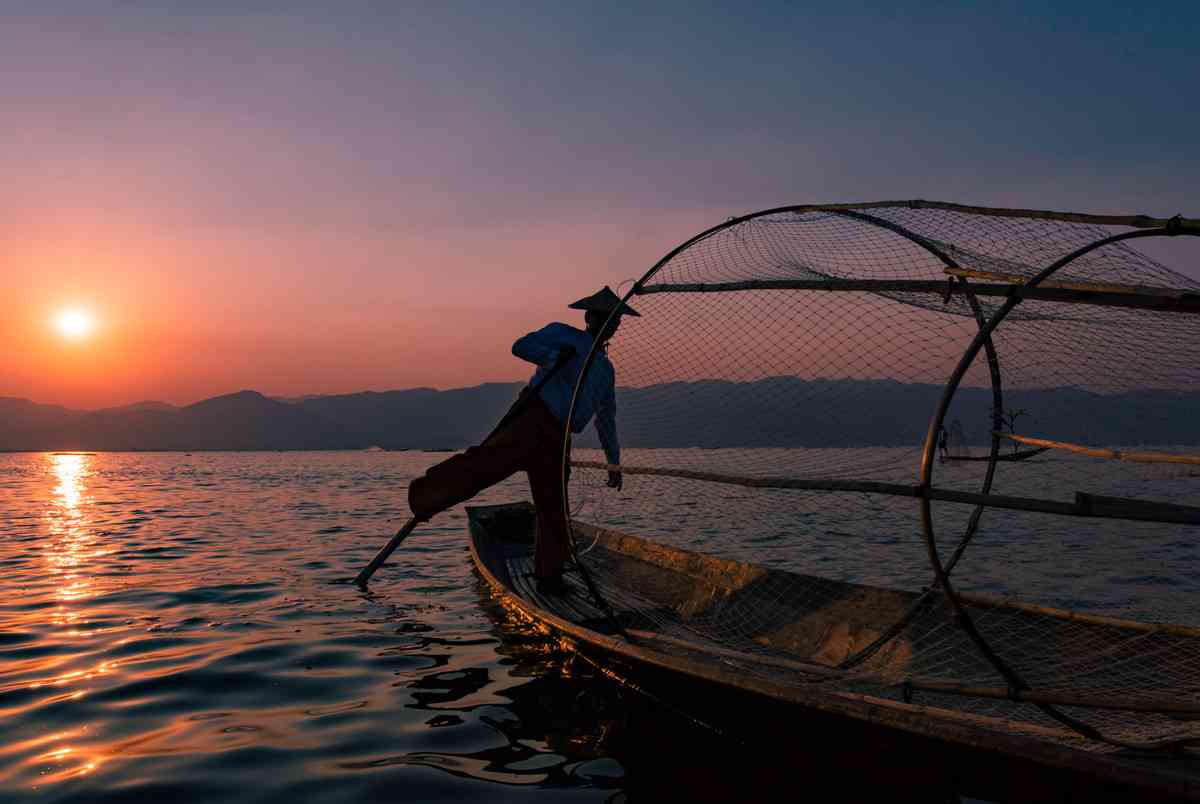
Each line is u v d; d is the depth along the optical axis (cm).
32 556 958
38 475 4400
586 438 558
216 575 814
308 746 351
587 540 764
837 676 380
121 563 898
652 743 353
